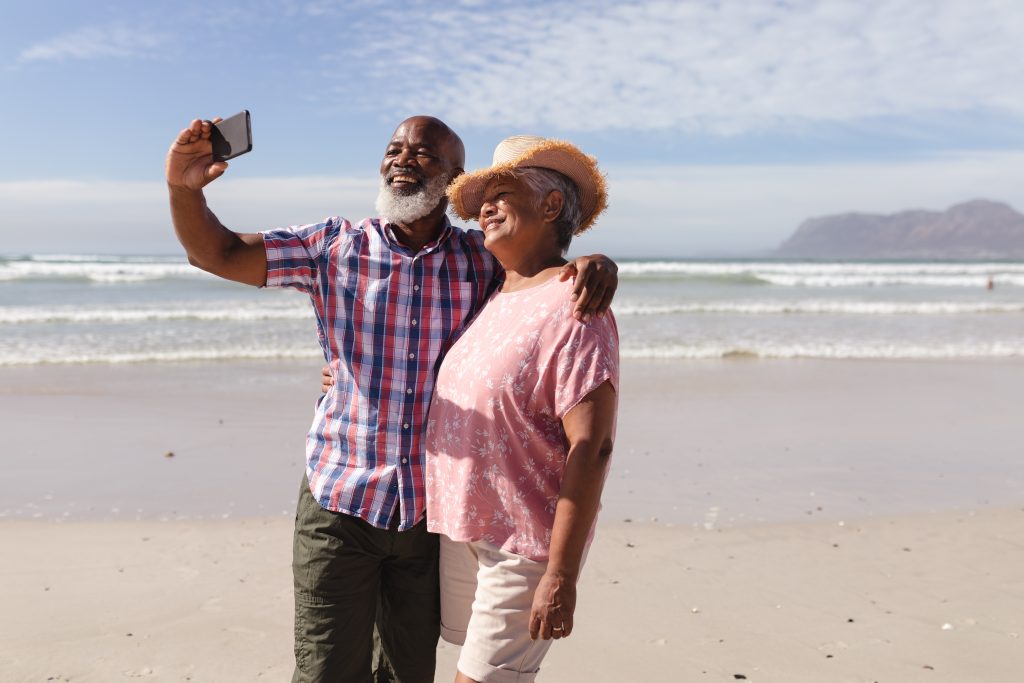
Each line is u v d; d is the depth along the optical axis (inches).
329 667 93.0
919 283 1328.7
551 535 79.8
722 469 270.8
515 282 89.4
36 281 1163.3
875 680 135.0
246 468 266.4
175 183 82.8
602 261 80.8
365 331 93.7
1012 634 152.7
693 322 724.0
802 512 227.3
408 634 98.3
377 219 98.7
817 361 524.7
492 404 82.5
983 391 426.0
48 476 254.5
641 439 312.3
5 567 180.5
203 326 657.6
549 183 86.7
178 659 139.5
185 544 196.9
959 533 211.2
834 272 1680.6
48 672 134.3
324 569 93.1
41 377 440.1
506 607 82.3
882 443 310.0
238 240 91.0
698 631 153.0
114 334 605.3
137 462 272.7
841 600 168.6
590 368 77.9
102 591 168.2
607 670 137.5
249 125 79.0
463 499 84.9
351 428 93.3
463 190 91.0
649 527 213.2
